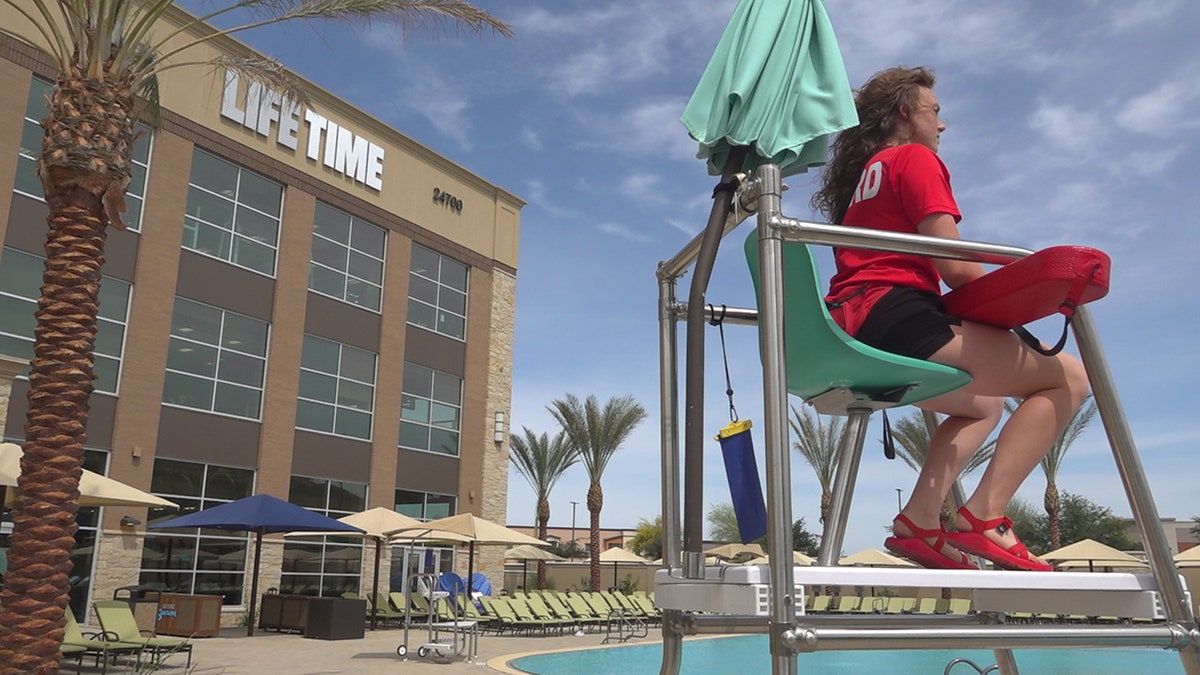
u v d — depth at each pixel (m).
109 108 8.69
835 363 1.65
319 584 23.91
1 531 17.16
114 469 19.52
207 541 21.30
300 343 24.12
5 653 7.41
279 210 24.45
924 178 1.78
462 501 28.62
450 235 29.70
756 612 1.26
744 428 1.61
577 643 20.28
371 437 26.03
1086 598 1.56
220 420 21.98
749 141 1.73
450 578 16.64
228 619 21.39
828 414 1.92
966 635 1.26
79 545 18.89
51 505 7.72
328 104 25.89
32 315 18.58
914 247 1.53
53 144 8.34
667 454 1.88
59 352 8.02
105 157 8.48
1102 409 1.55
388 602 24.12
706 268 1.54
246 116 23.56
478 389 29.88
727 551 21.59
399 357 27.09
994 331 1.71
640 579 40.66
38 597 7.55
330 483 24.69
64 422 7.93
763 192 1.44
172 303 21.17
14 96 18.69
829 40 1.88
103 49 8.79
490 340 30.64
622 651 19.44
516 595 24.66
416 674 13.24
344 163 26.23
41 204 19.00
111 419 19.72
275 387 23.33
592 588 32.88
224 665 13.70
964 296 1.70
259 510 17.52
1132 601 1.46
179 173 21.78
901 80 2.16
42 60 19.28
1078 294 1.55
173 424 20.91
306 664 14.16
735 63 1.79
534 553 30.81
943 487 1.90
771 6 1.83
